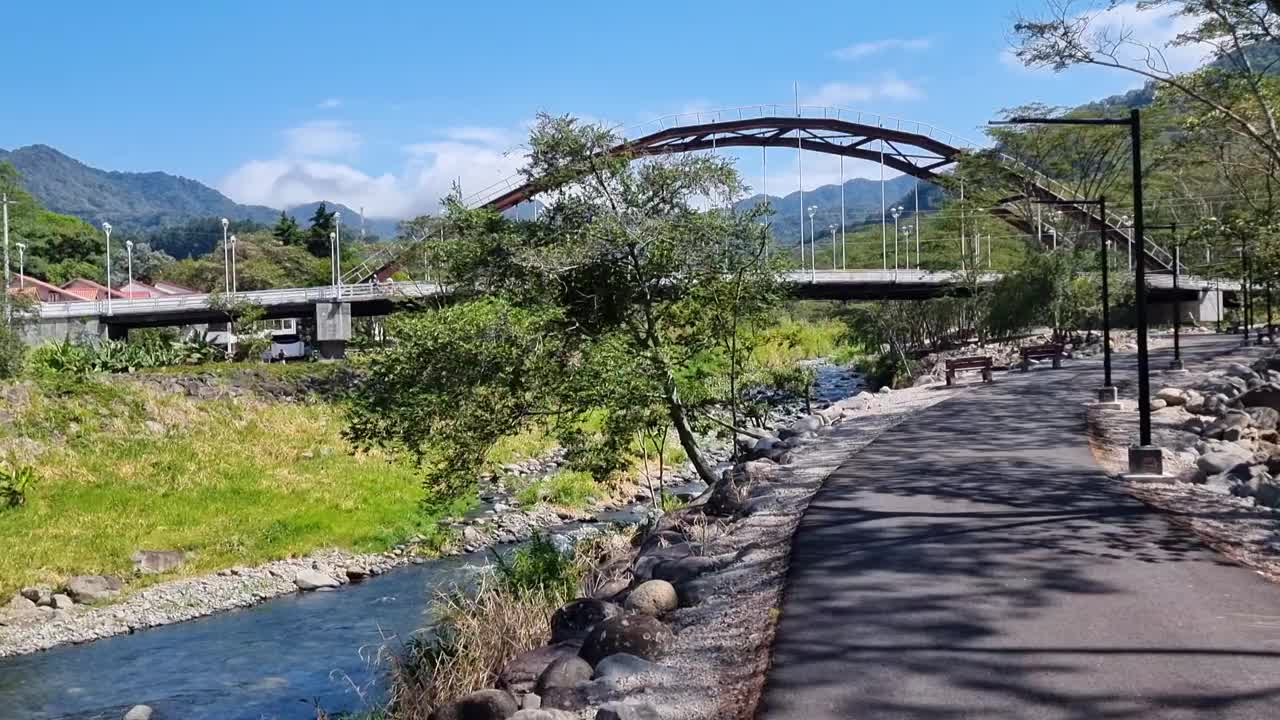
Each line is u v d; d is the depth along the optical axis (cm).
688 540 1165
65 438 3119
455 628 1118
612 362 1941
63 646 1786
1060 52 2528
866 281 7062
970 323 6412
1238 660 622
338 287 7194
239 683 1526
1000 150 5938
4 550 2231
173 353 5347
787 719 557
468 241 2169
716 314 2222
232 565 2286
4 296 4238
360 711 1184
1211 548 914
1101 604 744
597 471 2109
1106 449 1623
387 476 3125
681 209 2181
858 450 1661
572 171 2128
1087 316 5956
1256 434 1762
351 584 2180
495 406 1966
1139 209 1444
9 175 12544
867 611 742
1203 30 2641
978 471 1393
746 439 2452
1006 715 549
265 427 3628
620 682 661
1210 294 7375
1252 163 3953
